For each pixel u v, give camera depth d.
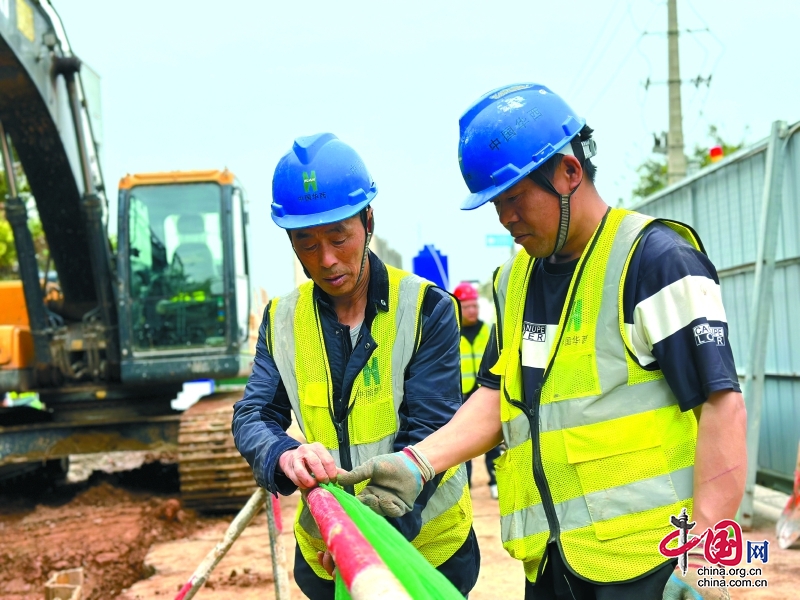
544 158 2.13
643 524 2.07
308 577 2.80
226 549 3.61
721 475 1.94
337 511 1.64
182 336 8.89
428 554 2.71
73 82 8.67
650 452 2.09
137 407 9.67
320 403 2.72
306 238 2.61
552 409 2.19
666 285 2.02
